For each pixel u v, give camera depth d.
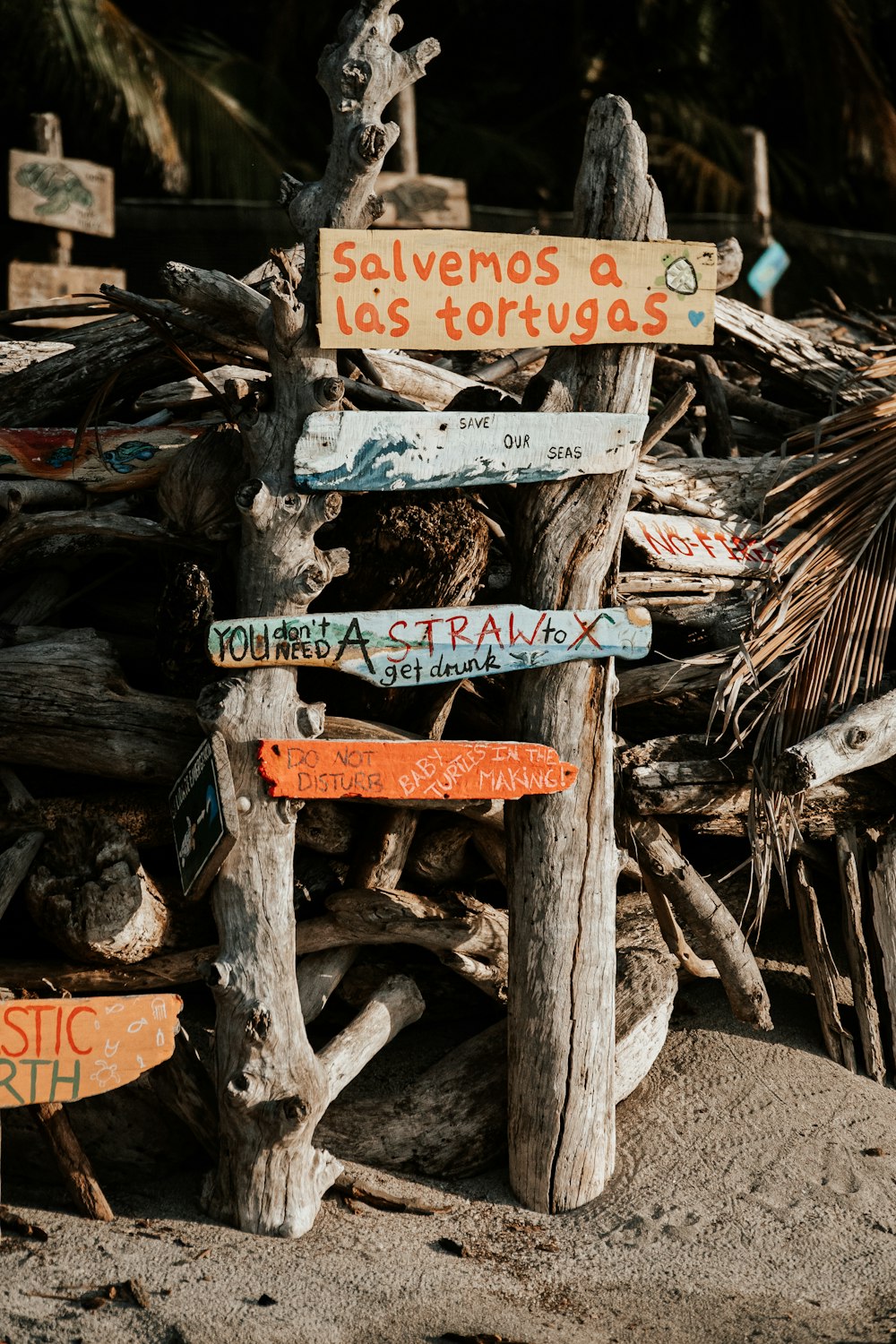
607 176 3.84
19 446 4.46
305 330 3.64
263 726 3.71
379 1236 3.78
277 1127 3.71
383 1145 4.09
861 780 4.84
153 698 4.21
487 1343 3.33
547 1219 3.95
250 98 14.17
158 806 4.27
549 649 3.93
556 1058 3.97
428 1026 4.55
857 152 15.59
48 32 12.42
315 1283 3.53
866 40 15.77
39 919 4.05
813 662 4.52
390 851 4.24
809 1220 3.89
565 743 3.99
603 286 3.80
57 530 4.14
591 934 4.03
